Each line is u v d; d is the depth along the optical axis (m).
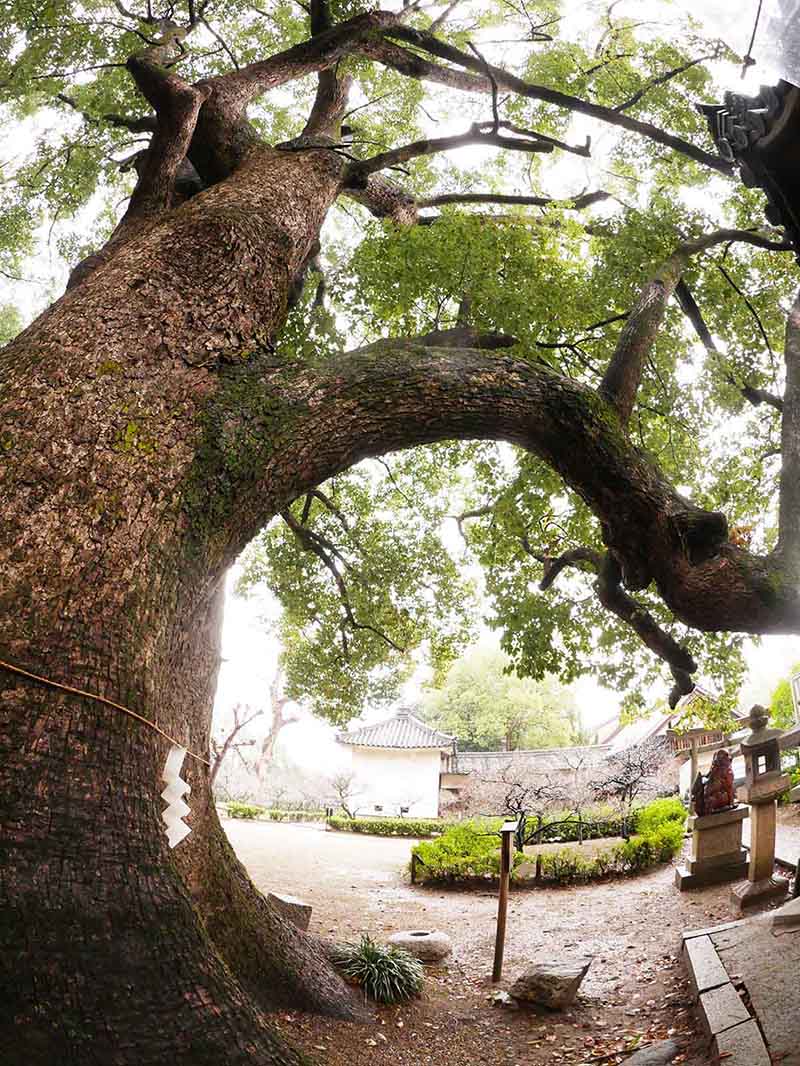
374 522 13.57
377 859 18.27
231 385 5.16
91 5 10.50
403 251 8.45
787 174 4.08
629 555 6.89
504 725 42.59
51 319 5.07
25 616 3.77
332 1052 5.51
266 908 6.55
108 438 4.41
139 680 4.00
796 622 6.48
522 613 11.20
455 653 13.95
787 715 19.59
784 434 7.61
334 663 13.85
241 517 5.05
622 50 10.79
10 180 12.45
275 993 6.06
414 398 5.85
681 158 11.25
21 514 4.01
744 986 5.86
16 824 3.41
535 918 10.93
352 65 9.15
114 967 3.41
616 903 11.17
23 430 4.27
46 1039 3.18
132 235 6.72
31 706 3.62
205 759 6.36
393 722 36.09
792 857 10.47
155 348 4.96
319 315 9.09
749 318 11.40
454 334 7.87
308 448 5.33
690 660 8.29
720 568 6.45
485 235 8.65
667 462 10.91
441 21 10.70
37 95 11.38
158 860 3.77
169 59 9.47
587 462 6.57
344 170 7.66
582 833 18.20
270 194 6.63
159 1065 3.38
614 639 11.19
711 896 9.95
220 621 6.65
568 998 6.91
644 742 29.27
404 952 7.46
